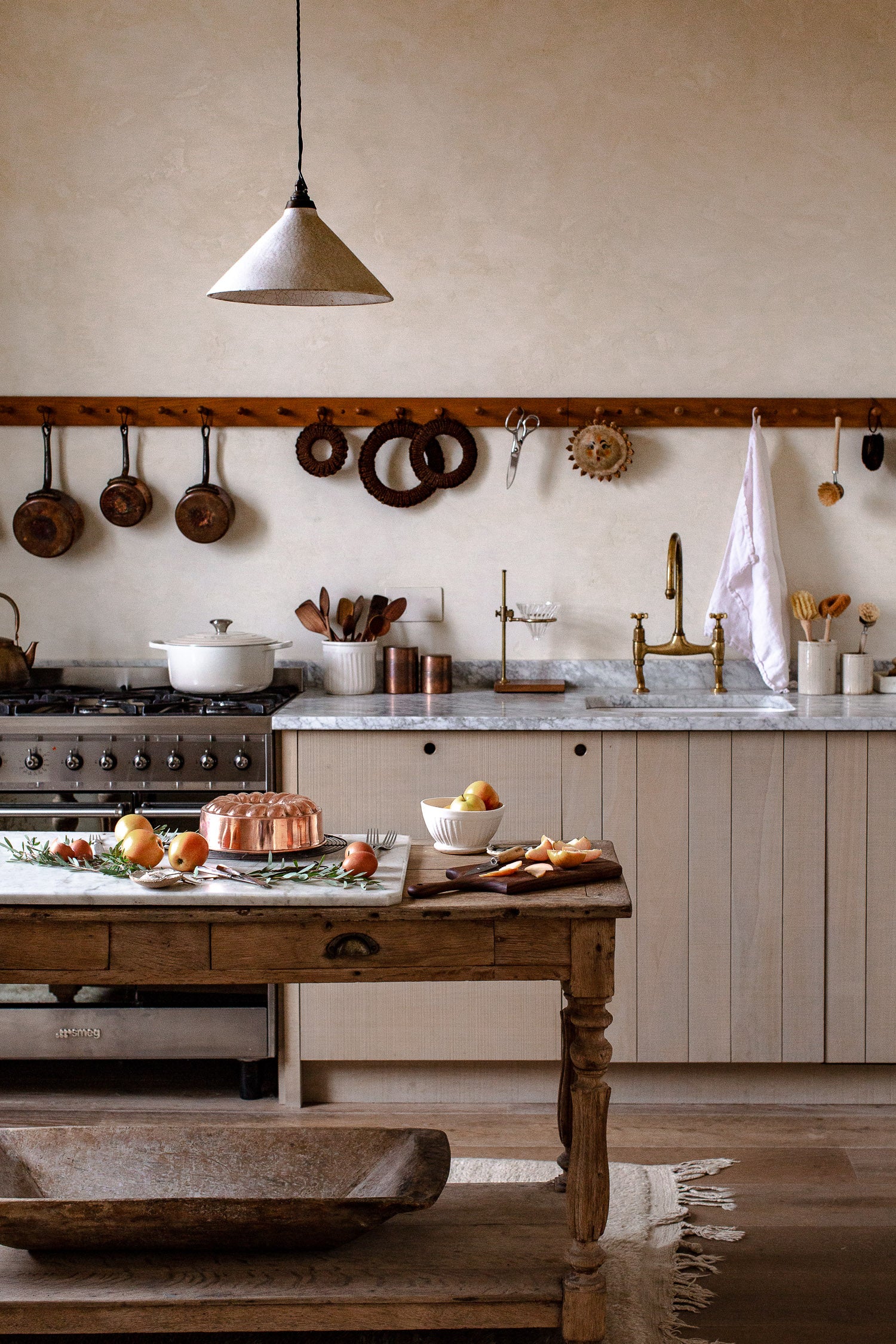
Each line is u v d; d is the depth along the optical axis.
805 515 3.99
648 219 3.93
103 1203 2.05
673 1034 3.28
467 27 3.90
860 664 3.81
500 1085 3.37
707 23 3.89
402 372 3.98
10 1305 2.04
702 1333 2.29
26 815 3.29
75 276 3.97
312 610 3.91
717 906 3.26
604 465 3.94
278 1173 2.35
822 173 3.91
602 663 4.02
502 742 3.27
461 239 3.95
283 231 2.56
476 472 3.99
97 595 4.05
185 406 3.97
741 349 3.96
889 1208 2.76
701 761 3.24
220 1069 3.59
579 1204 2.08
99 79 3.93
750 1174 2.92
